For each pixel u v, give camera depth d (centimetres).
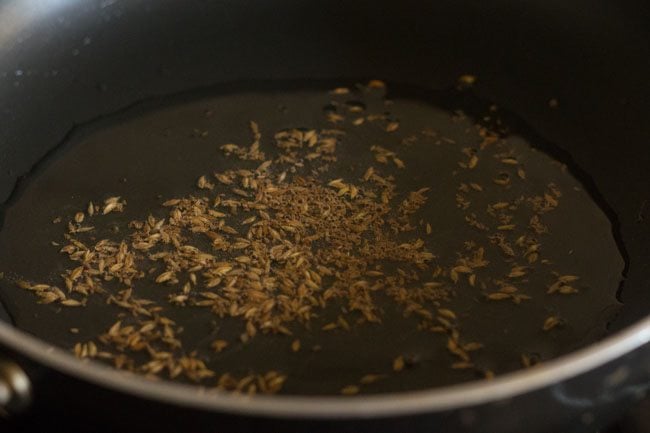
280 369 23
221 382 23
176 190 27
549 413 19
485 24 29
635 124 27
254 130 28
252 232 26
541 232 26
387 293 24
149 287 25
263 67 29
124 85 29
